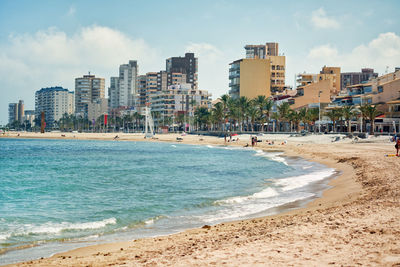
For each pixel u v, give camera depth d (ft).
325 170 141.08
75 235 56.59
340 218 46.98
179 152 313.94
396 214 46.32
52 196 100.32
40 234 57.57
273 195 88.22
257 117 532.32
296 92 551.18
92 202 89.10
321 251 32.24
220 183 119.96
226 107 578.25
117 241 51.60
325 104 479.00
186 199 89.71
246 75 611.06
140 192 103.96
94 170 175.11
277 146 323.16
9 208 83.05
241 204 78.43
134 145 456.45
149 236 54.19
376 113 336.08
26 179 142.31
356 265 27.35
